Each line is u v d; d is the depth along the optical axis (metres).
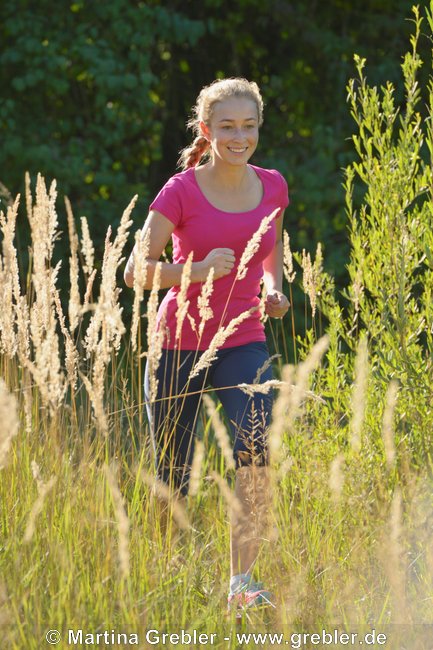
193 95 16.14
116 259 4.88
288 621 4.62
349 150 14.53
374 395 5.60
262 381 5.40
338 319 5.93
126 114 13.83
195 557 5.06
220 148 5.44
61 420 5.20
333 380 5.79
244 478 5.04
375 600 4.93
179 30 13.69
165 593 4.67
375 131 5.80
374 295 5.81
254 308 4.88
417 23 5.88
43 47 13.15
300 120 15.45
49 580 4.62
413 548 5.27
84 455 5.02
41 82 13.74
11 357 5.28
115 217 13.64
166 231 5.50
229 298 5.32
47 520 4.70
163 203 5.46
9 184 13.50
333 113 14.84
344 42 14.48
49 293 5.19
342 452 5.47
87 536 4.80
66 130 13.81
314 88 15.18
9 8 13.21
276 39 15.77
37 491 4.94
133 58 13.56
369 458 5.30
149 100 13.70
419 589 5.03
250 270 5.61
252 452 4.97
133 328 5.02
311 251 13.93
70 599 4.37
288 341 13.03
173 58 15.77
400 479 5.30
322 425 5.66
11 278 5.20
